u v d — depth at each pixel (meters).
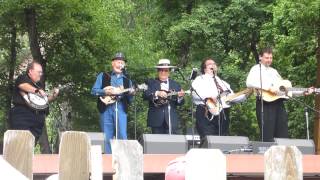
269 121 12.13
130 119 21.34
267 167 3.86
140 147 3.96
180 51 23.11
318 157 9.16
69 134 3.85
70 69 20.78
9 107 20.33
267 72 12.30
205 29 21.58
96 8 20.56
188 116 19.66
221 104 12.27
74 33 20.41
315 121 15.48
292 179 3.84
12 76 20.45
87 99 21.27
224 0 22.33
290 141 10.84
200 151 3.72
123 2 23.70
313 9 16.81
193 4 22.83
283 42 18.73
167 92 12.38
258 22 21.64
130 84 12.54
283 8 18.38
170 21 23.17
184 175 3.88
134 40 23.17
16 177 2.92
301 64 19.75
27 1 18.73
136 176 3.94
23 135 3.76
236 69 22.41
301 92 12.20
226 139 10.51
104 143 10.09
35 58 19.72
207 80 12.36
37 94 11.73
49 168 8.02
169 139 10.21
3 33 20.17
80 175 3.83
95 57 20.64
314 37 18.28
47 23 19.59
